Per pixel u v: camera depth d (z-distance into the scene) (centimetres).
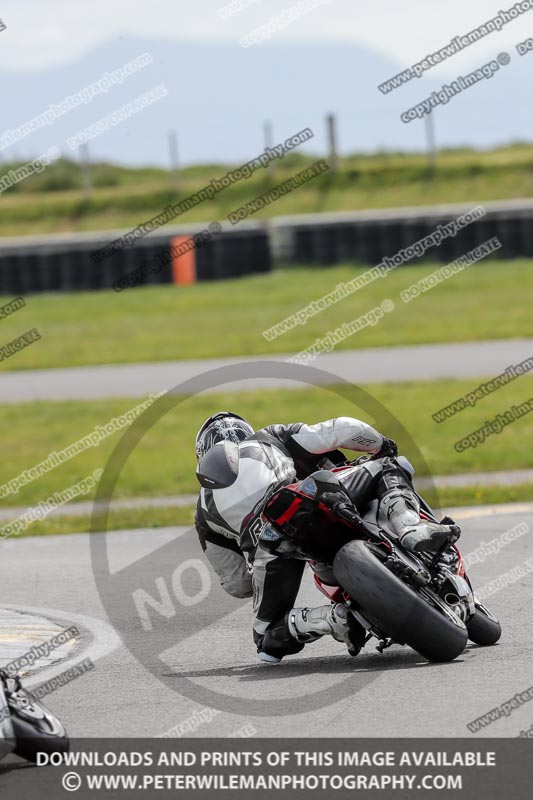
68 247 10450
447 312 8344
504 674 1917
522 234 10119
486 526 3456
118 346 7925
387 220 10231
